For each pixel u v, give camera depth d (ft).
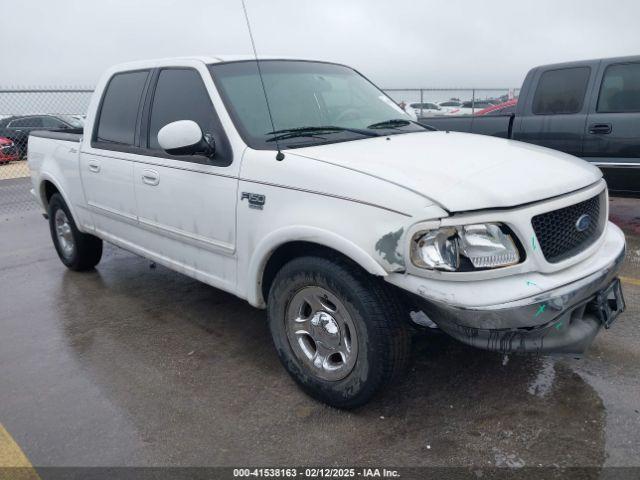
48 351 13.46
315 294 10.17
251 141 11.18
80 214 17.16
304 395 11.02
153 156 13.26
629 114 20.39
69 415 10.75
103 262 20.39
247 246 11.02
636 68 20.33
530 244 8.79
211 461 9.29
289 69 13.52
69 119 53.67
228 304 15.85
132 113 14.33
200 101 12.34
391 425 9.95
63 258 19.47
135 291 17.26
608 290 9.89
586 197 9.87
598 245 10.21
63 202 18.06
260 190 10.55
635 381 10.97
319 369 10.43
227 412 10.60
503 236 8.73
